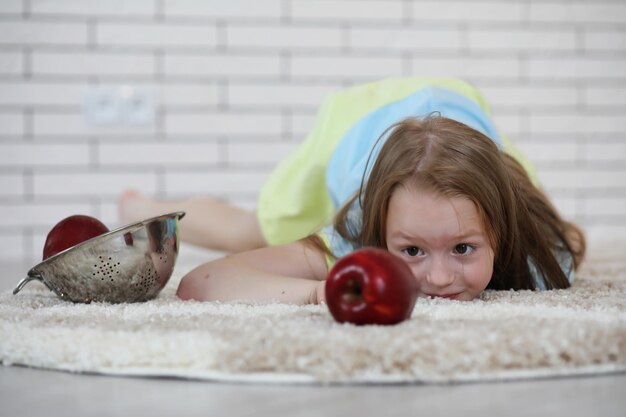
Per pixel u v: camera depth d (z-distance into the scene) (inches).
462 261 51.0
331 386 35.0
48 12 115.2
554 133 125.6
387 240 52.1
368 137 70.0
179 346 37.0
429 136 52.4
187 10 117.6
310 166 76.0
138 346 37.5
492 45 123.5
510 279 57.9
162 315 44.6
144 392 34.4
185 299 56.4
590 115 126.0
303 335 36.9
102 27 116.2
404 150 51.9
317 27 120.0
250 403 32.4
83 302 52.9
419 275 51.3
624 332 38.0
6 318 44.2
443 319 42.1
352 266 39.9
